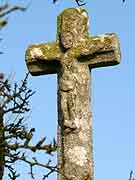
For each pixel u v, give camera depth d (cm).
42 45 478
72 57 463
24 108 409
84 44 464
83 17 472
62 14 475
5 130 371
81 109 450
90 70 471
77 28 469
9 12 273
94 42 463
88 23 475
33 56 475
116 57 460
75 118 446
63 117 448
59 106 456
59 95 459
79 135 442
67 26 469
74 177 433
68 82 455
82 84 457
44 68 478
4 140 359
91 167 439
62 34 470
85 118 448
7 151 355
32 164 359
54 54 470
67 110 449
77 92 454
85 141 442
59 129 450
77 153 438
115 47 460
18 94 410
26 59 479
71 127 442
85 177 433
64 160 439
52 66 477
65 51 468
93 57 464
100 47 461
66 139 443
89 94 458
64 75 461
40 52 475
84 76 461
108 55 461
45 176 375
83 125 446
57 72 471
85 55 462
